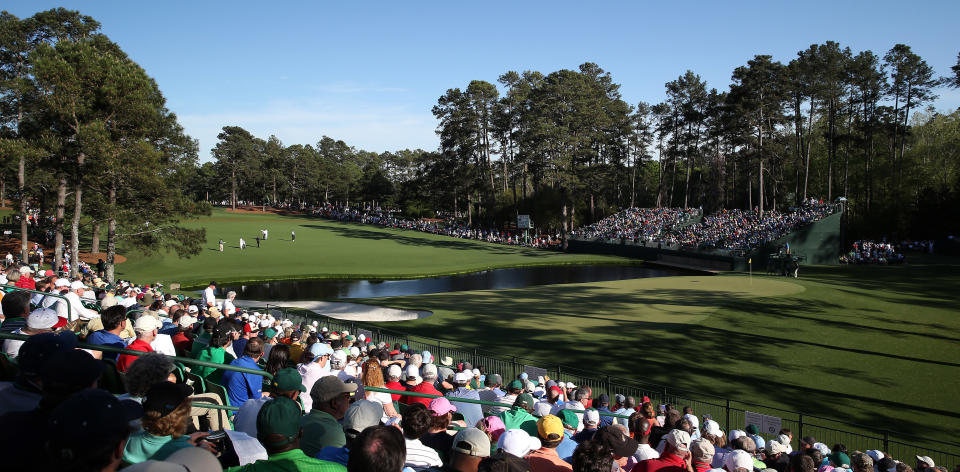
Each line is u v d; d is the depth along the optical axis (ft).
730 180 367.66
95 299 54.60
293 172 530.68
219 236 279.49
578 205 339.36
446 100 327.67
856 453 31.24
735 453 26.00
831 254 206.08
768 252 202.28
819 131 336.08
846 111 268.21
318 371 30.76
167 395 14.40
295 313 108.99
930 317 106.32
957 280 147.64
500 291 148.36
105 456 9.86
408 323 107.45
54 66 113.50
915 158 292.40
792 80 253.44
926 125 323.78
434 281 189.57
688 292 138.00
